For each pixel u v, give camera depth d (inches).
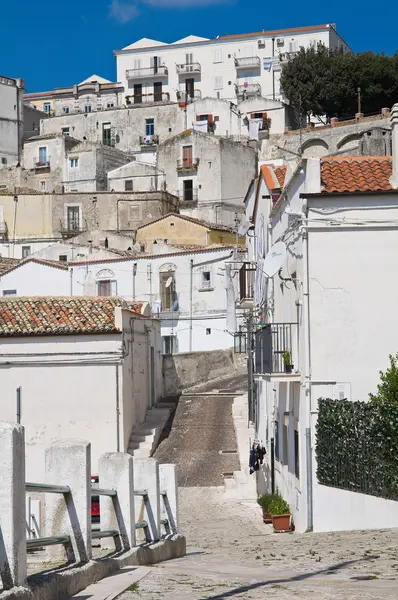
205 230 5137.8
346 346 1626.5
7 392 2733.8
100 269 4500.5
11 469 600.7
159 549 1055.6
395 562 951.6
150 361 3351.4
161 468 1227.9
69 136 7007.9
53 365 2741.1
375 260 1631.4
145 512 1080.2
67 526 782.5
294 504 1780.3
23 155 6909.5
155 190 5974.4
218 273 4121.6
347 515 1513.3
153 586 784.3
